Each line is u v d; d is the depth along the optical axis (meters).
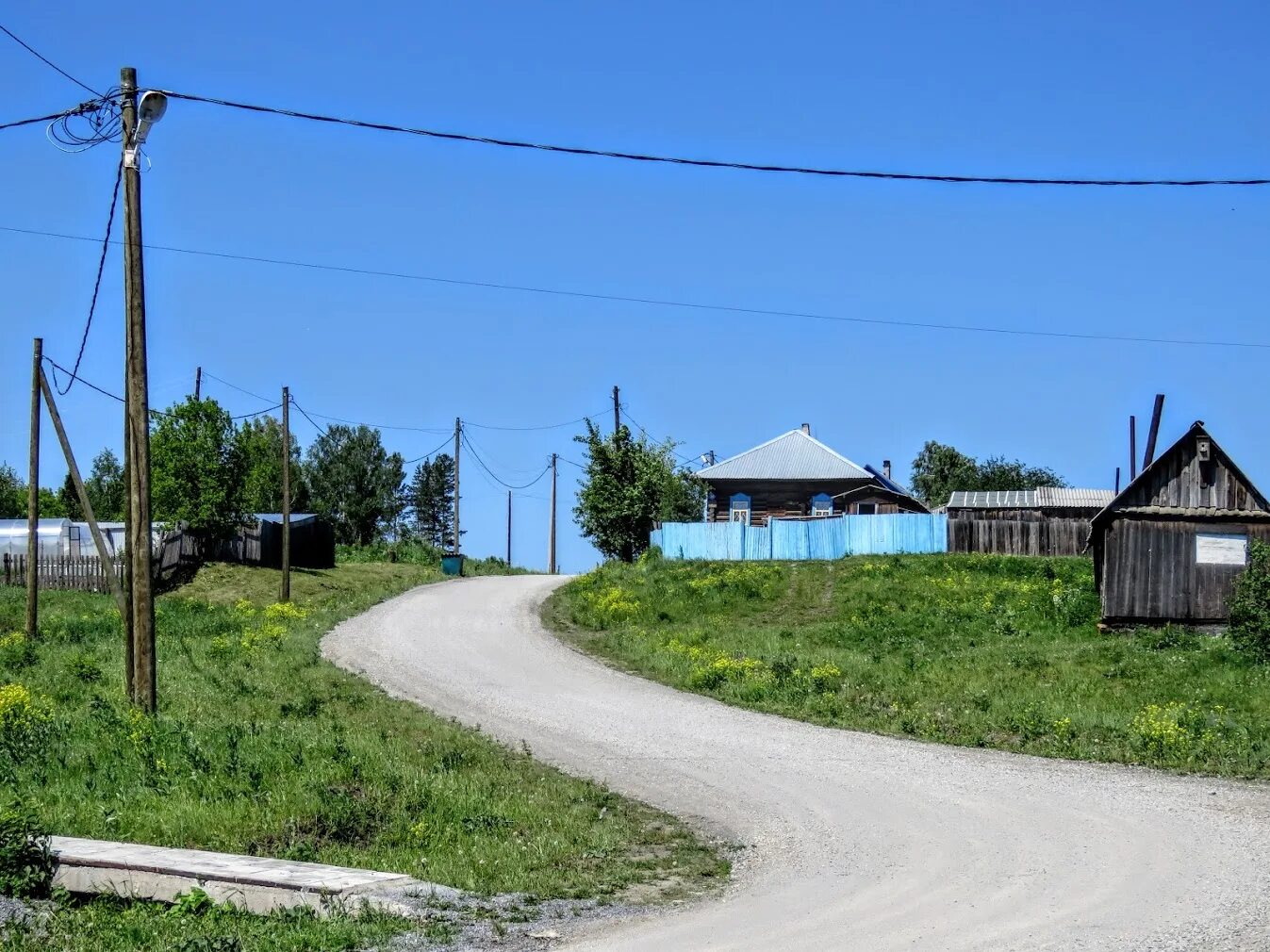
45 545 57.44
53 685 23.97
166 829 12.38
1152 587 32.12
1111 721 20.59
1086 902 9.88
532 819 13.67
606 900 10.49
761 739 19.98
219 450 51.41
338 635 33.91
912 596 39.47
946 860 11.77
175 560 49.00
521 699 24.36
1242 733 19.33
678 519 77.06
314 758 15.88
